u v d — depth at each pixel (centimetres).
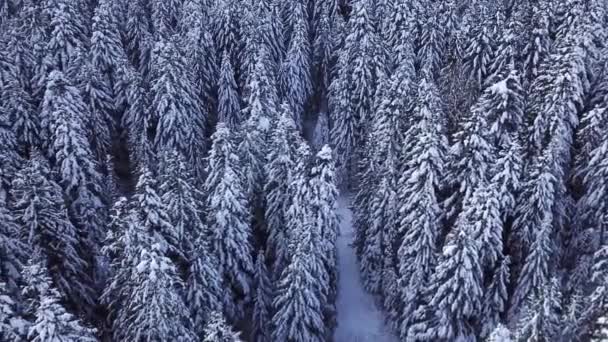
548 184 3108
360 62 5134
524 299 3075
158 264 2694
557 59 3984
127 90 5125
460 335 3067
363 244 4344
